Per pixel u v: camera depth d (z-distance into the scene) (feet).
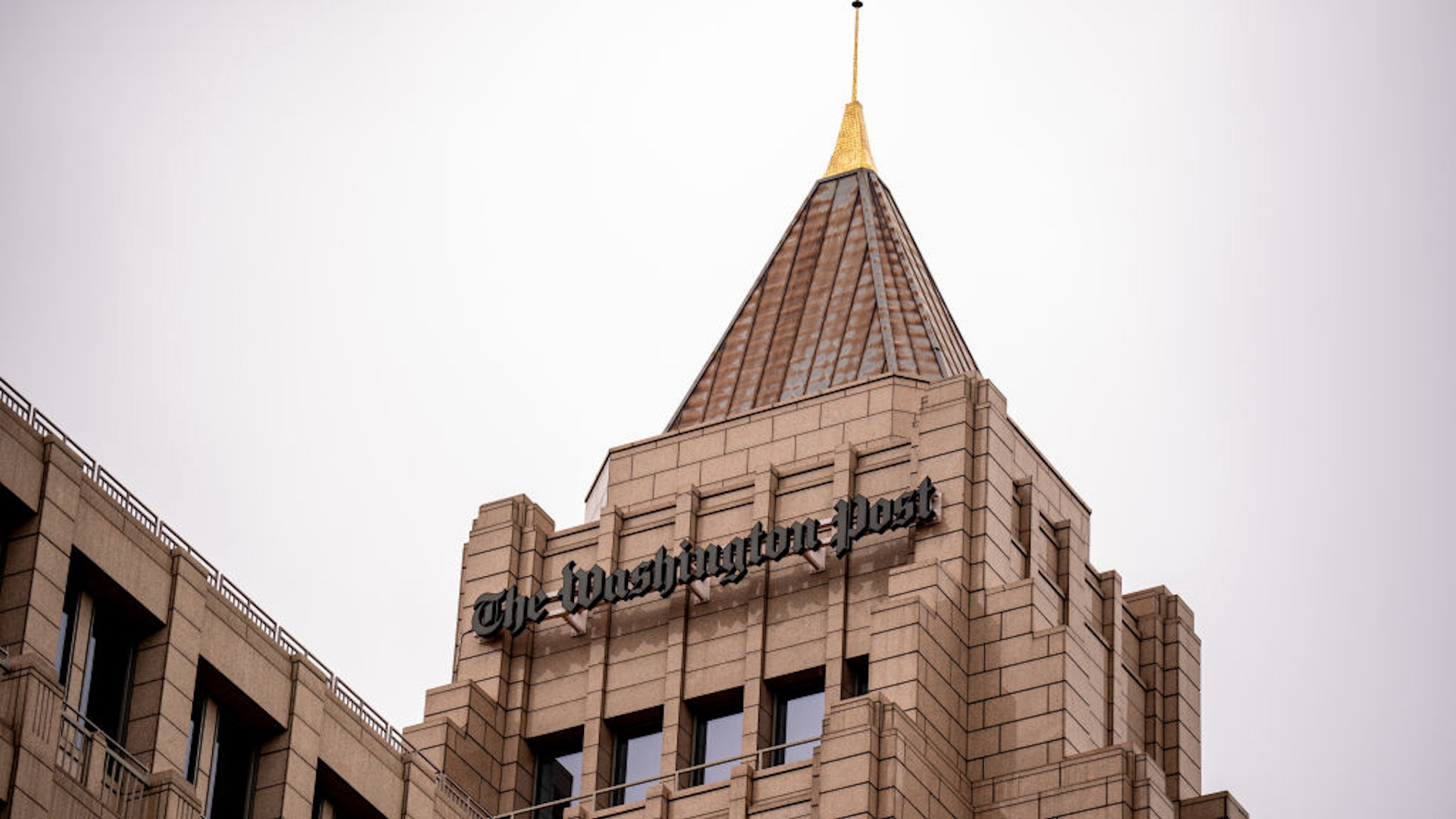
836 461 296.51
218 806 235.20
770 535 292.40
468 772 291.79
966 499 289.53
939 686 277.23
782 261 328.49
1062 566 295.28
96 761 219.20
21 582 221.46
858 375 308.60
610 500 308.40
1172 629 308.19
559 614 298.97
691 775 288.10
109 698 229.04
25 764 211.20
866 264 321.93
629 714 293.43
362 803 246.88
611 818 279.90
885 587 287.89
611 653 297.74
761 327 321.52
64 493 226.38
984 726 278.46
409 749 257.55
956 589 284.20
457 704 295.28
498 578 304.71
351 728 247.70
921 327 313.73
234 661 237.04
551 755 297.74
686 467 306.55
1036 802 271.90
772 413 305.53
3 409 224.12
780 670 288.51
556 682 299.38
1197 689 307.78
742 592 294.66
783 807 269.44
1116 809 268.41
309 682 242.99
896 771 265.34
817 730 285.43
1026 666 280.10
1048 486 301.02
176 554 234.58
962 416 293.84
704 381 318.45
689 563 295.07
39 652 220.64
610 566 300.61
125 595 229.66
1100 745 283.59
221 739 237.04
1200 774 302.25
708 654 292.81
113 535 230.48
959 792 273.54
